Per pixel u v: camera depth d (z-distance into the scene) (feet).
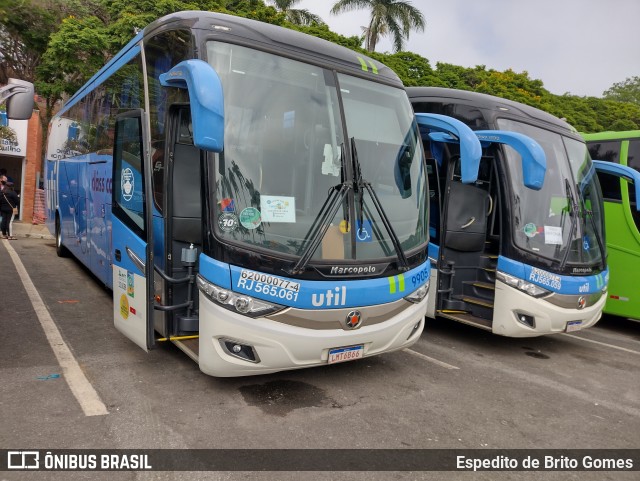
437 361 19.70
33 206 60.34
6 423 12.37
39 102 68.90
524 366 20.01
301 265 13.75
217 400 14.53
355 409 14.66
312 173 14.71
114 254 17.71
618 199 27.43
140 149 15.40
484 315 21.89
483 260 22.95
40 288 26.45
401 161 17.04
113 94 21.53
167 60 15.94
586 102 110.83
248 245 13.44
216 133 12.32
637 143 28.07
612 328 29.09
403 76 75.31
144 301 14.98
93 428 12.44
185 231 15.56
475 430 13.96
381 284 15.11
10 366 15.84
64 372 15.67
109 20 60.80
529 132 22.50
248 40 15.07
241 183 13.80
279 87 14.99
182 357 17.61
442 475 11.58
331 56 16.53
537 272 20.17
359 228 14.99
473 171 17.07
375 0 91.09
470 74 93.76
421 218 17.26
